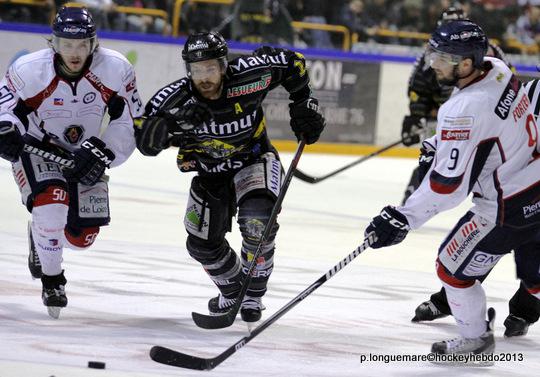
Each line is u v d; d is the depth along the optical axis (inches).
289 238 606.9
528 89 360.8
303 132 383.2
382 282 488.1
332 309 419.5
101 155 368.5
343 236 629.0
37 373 285.6
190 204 373.1
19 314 371.6
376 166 1054.4
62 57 357.4
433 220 740.7
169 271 478.3
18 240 533.6
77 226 385.1
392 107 1140.5
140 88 1035.9
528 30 1288.1
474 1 1263.5
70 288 426.0
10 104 363.6
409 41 1238.9
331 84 1096.8
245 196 366.3
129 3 1106.7
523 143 325.4
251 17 1067.3
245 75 355.9
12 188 732.7
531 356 360.2
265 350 341.7
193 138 362.0
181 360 302.8
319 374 313.4
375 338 371.9
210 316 335.9
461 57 316.5
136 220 630.5
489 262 336.5
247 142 366.9
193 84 351.6
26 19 1056.2
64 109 371.2
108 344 334.0
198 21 1111.0
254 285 371.2
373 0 1224.2
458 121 313.3
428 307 404.5
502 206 328.2
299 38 1179.3
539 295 373.4
